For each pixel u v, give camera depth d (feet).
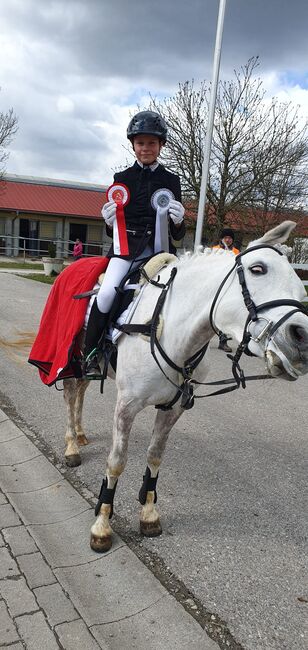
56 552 9.26
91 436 14.60
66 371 11.19
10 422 14.88
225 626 7.80
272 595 8.57
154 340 8.61
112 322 9.73
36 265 82.48
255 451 14.47
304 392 20.98
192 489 11.98
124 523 10.44
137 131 9.59
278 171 53.26
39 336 12.46
